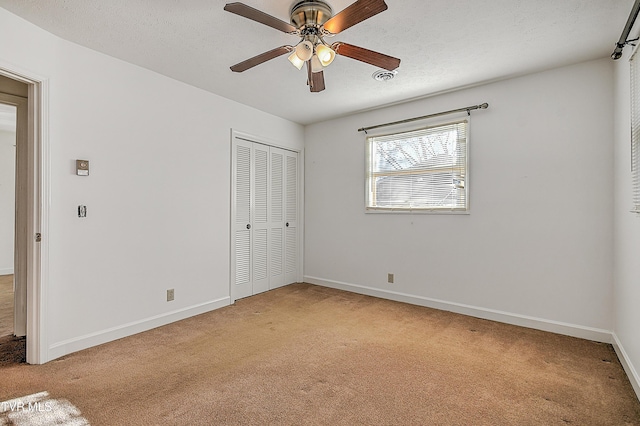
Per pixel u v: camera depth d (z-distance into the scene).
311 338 2.75
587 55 2.62
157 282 3.00
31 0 1.90
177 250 3.17
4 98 2.62
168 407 1.78
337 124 4.41
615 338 2.54
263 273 4.27
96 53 2.57
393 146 3.91
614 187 2.60
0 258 5.43
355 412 1.75
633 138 2.06
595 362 2.31
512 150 3.08
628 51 2.21
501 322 3.14
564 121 2.83
